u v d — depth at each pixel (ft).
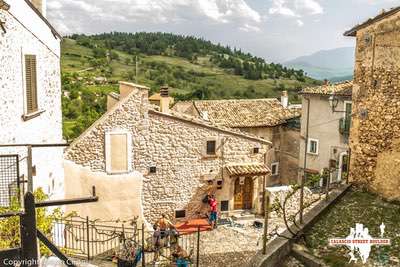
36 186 34.76
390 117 28.12
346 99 77.71
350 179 31.32
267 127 92.22
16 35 29.63
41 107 36.04
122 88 60.54
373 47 29.14
